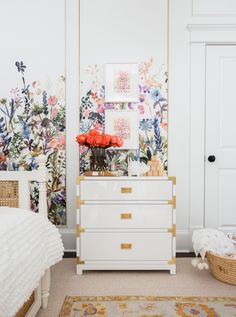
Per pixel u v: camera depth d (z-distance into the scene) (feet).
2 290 3.76
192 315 5.99
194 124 9.95
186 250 10.00
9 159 10.00
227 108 10.07
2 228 4.46
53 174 9.99
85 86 9.93
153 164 8.79
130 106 9.96
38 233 5.48
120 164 9.96
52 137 9.96
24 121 9.96
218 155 10.08
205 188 10.10
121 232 8.24
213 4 9.87
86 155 9.93
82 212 8.23
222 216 10.08
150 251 8.25
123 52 9.92
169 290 7.20
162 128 9.94
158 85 9.92
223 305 6.42
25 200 7.18
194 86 9.91
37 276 4.99
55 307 6.39
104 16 9.89
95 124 9.95
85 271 8.47
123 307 6.35
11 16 9.86
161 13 9.87
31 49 9.89
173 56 9.87
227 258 7.43
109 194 8.22
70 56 9.87
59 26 9.86
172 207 8.23
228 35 9.78
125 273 8.33
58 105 9.93
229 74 10.03
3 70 9.91
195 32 9.82
